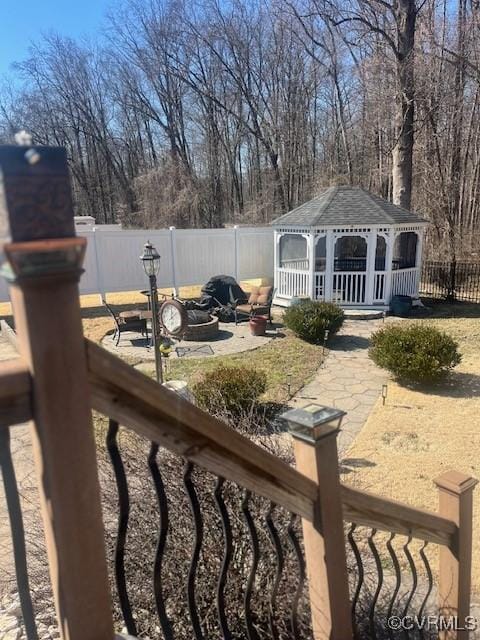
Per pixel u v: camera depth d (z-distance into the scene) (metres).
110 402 1.01
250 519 1.64
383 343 7.98
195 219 29.92
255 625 2.10
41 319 0.86
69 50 31.38
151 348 10.15
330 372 8.56
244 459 1.32
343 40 20.80
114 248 14.53
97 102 32.66
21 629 2.57
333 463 1.56
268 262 17.23
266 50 27.39
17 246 0.78
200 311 11.69
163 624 1.50
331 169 26.64
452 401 7.07
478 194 21.70
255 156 30.39
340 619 1.63
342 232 13.26
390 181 22.28
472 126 21.09
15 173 0.78
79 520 0.97
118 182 34.09
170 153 31.66
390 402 7.10
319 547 1.57
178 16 28.03
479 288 15.08
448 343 7.66
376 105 19.86
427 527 2.16
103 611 1.04
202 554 2.26
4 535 3.63
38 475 0.96
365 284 13.43
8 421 0.88
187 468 1.44
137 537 2.36
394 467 5.16
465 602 2.43
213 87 29.16
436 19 18.19
